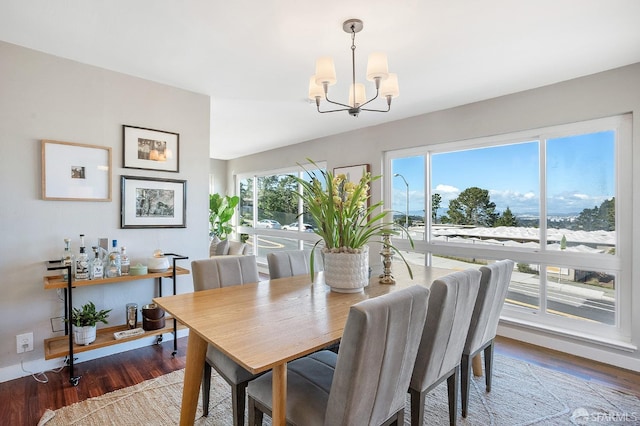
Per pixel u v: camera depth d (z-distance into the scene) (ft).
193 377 5.70
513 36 6.90
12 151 7.38
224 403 6.81
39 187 7.72
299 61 8.13
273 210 20.67
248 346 3.84
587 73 8.76
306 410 4.14
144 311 8.58
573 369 8.36
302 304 5.52
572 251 9.48
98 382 7.45
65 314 7.97
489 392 7.24
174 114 9.86
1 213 7.26
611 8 5.91
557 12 6.04
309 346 3.85
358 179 14.70
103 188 8.61
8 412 6.30
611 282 8.84
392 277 7.31
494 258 11.03
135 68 8.59
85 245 8.34
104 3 5.82
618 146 8.67
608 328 8.86
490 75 8.88
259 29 6.66
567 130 9.43
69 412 6.31
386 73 5.85
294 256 8.40
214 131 15.42
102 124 8.59
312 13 6.08
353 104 6.92
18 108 7.46
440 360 5.24
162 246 9.67
